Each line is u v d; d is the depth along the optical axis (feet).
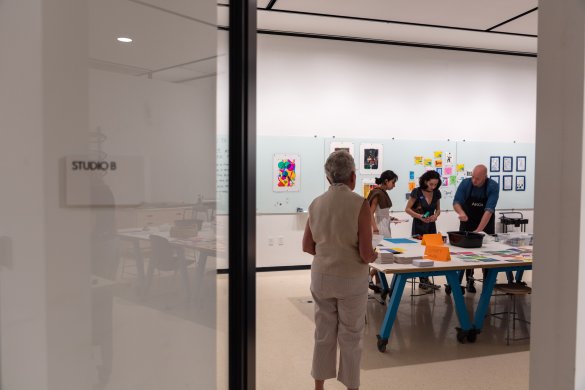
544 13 3.71
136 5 3.93
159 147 4.06
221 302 4.49
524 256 11.69
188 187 4.19
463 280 18.12
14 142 3.90
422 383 9.20
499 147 23.07
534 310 3.89
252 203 4.55
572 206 3.48
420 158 21.90
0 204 3.93
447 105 22.17
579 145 3.40
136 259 4.05
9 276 3.96
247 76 4.41
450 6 16.34
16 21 3.83
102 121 3.89
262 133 19.88
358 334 7.58
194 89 4.17
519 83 23.20
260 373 9.72
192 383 4.35
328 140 20.65
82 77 3.84
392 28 19.03
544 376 3.78
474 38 20.42
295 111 20.20
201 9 4.13
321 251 7.67
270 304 15.08
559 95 3.58
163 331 4.19
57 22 3.80
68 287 3.94
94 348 4.02
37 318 3.97
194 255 4.26
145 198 4.04
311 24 18.58
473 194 15.52
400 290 10.66
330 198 7.59
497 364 10.13
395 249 12.03
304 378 9.48
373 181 21.27
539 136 3.80
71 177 3.87
